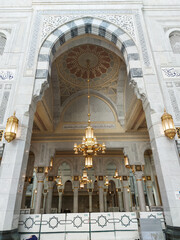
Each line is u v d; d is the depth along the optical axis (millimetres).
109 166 16797
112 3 6172
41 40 5504
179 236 3350
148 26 5977
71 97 10102
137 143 9312
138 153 9094
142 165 8883
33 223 4031
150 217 4125
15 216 3643
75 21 5844
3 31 5793
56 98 9633
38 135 9359
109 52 8289
